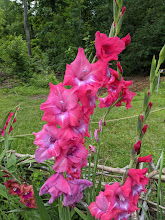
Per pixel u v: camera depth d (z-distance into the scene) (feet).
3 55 15.55
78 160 1.55
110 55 1.46
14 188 2.18
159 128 6.54
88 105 1.47
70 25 17.53
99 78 1.47
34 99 10.77
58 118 1.46
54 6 18.85
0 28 26.84
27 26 19.40
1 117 7.71
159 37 17.80
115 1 1.66
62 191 1.67
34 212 2.32
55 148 1.50
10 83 14.46
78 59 1.48
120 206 1.57
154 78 1.54
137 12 18.74
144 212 2.21
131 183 1.54
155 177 2.42
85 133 1.54
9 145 3.38
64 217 1.83
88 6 19.48
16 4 23.71
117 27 1.68
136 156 1.60
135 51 18.15
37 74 15.81
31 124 6.98
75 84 1.46
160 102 9.18
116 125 6.87
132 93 1.93
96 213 1.72
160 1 18.06
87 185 1.82
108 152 5.10
